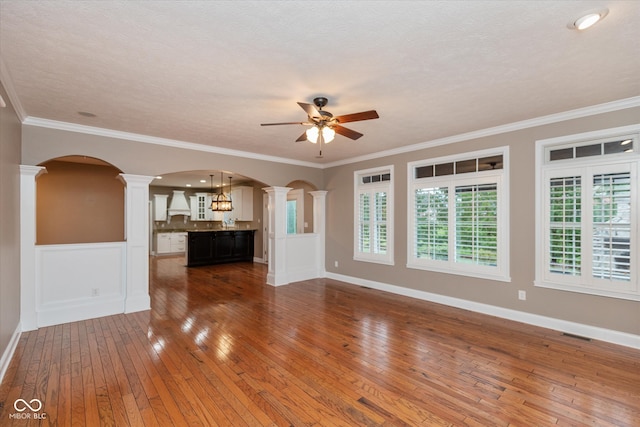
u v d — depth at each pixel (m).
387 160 5.49
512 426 2.02
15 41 2.09
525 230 3.86
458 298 4.53
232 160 5.44
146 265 4.46
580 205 3.43
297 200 8.21
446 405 2.23
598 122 3.33
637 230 3.08
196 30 1.97
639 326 3.11
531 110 3.43
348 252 6.26
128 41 2.10
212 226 11.83
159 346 3.19
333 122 2.97
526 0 1.70
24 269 3.58
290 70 2.51
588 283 3.37
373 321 3.96
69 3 1.71
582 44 2.13
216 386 2.46
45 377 2.57
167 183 10.08
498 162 4.15
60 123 3.81
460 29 1.97
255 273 7.29
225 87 2.81
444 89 2.87
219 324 3.85
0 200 2.62
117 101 3.14
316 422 2.05
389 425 2.03
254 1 1.70
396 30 1.98
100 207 6.15
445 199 4.66
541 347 3.17
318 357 2.96
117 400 2.27
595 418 2.09
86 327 3.72
